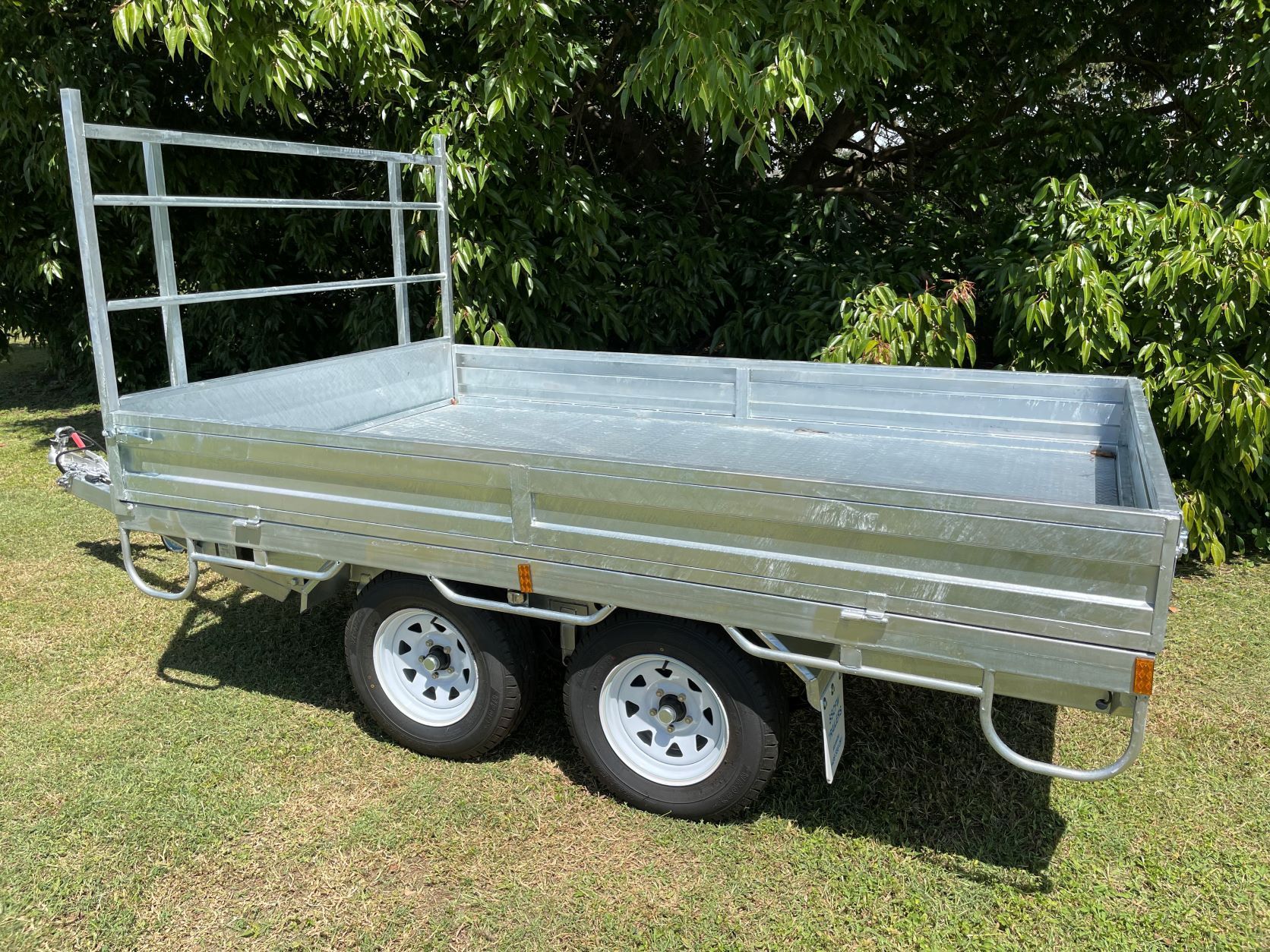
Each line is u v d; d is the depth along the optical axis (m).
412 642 3.36
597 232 6.08
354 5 4.76
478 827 2.99
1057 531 2.15
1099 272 4.76
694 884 2.72
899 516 2.30
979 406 4.02
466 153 5.51
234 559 3.38
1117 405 3.79
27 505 6.50
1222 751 3.38
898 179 8.14
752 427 4.45
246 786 3.23
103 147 6.91
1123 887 2.69
